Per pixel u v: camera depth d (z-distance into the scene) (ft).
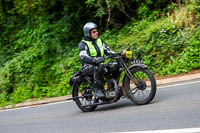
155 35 39.86
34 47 50.44
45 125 22.90
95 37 23.94
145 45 39.63
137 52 39.22
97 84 23.80
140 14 47.19
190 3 42.42
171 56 36.52
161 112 19.56
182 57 35.78
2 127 25.23
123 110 22.56
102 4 47.14
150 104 22.41
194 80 28.91
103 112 23.65
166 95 24.59
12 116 29.99
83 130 19.33
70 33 52.16
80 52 23.89
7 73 45.98
